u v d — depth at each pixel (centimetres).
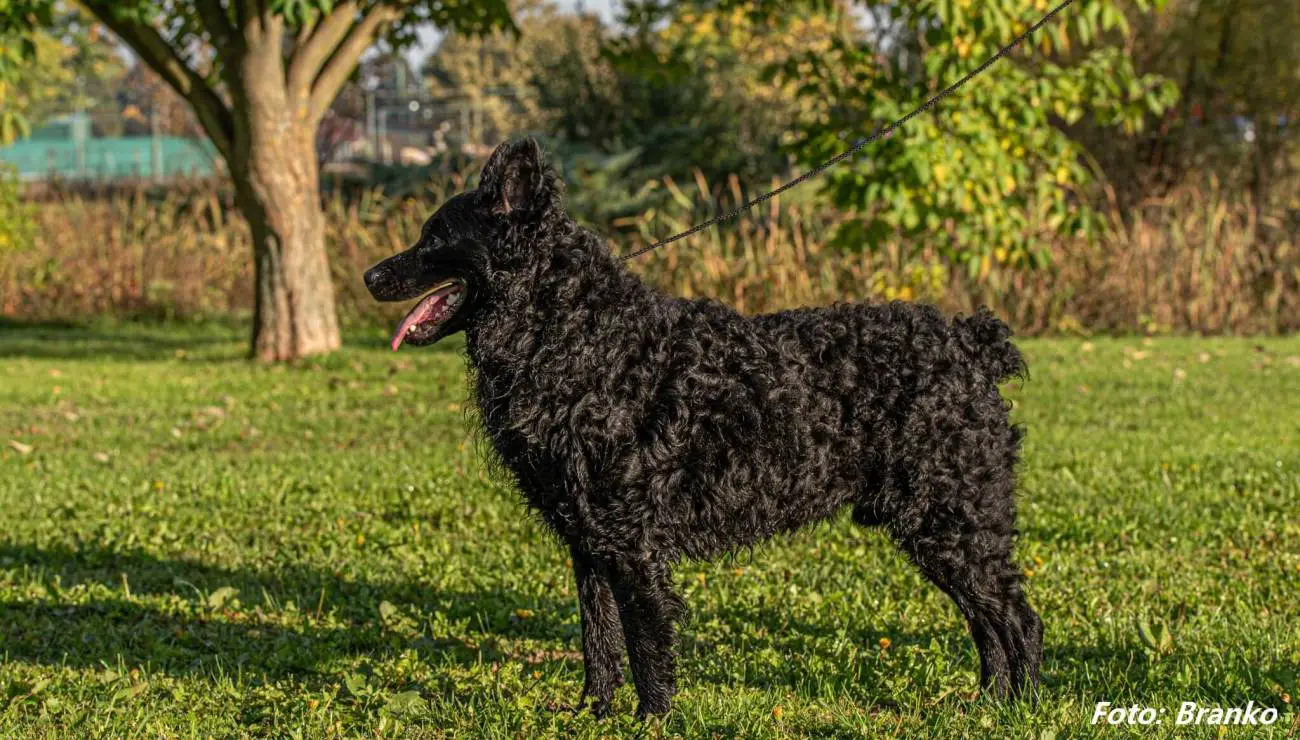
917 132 1186
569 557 683
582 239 432
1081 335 1675
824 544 710
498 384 434
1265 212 1983
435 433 1062
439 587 641
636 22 1623
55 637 562
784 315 457
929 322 461
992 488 459
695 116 2358
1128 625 560
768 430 434
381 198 2086
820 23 2448
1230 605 589
